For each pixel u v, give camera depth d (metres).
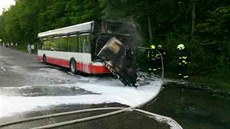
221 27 17.14
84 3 31.47
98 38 16.02
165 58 19.19
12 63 28.11
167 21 22.52
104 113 9.66
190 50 17.66
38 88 13.82
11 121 8.61
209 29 17.48
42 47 27.22
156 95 12.62
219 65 16.75
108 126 8.33
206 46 18.08
